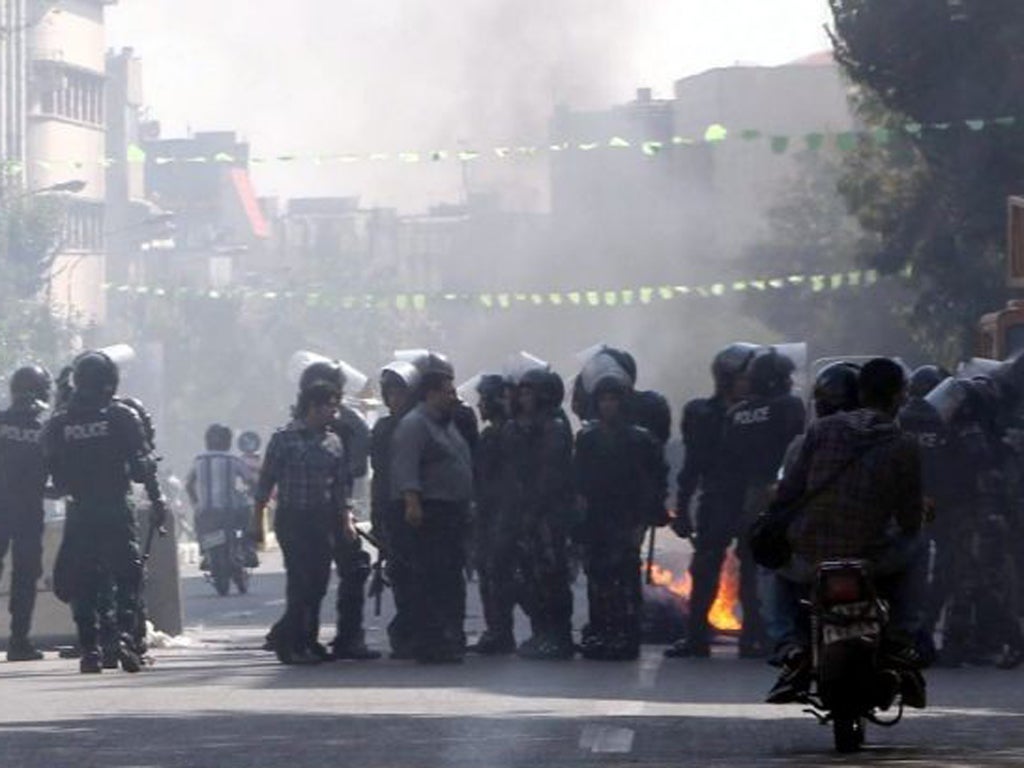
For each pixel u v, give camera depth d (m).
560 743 28.25
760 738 28.97
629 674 40.62
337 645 44.41
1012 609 42.41
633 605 43.97
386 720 31.48
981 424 42.03
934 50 103.12
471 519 46.03
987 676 40.56
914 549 28.08
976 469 41.88
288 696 36.16
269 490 43.62
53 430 42.75
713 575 44.12
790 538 27.92
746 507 43.69
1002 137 101.94
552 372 44.38
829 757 26.61
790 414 43.50
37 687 38.81
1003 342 59.44
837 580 27.02
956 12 97.12
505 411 45.78
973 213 104.88
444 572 43.38
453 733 29.61
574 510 44.19
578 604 63.72
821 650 27.05
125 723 31.44
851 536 27.69
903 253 110.44
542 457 44.12
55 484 42.97
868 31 104.12
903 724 31.17
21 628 47.28
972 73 103.12
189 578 87.88
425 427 43.34
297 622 43.41
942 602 42.44
